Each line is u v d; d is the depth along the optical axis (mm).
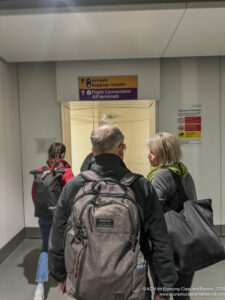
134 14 2391
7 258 3350
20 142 4086
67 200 1199
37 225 4109
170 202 1559
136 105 4312
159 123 4062
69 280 1120
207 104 4023
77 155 4805
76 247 1077
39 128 4086
